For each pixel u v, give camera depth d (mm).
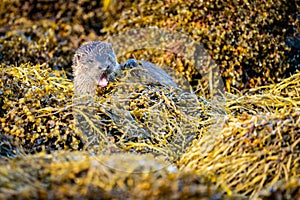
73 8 9031
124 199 4543
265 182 5016
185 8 8375
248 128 5375
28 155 5383
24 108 6102
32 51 8508
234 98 6934
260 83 8023
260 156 5156
